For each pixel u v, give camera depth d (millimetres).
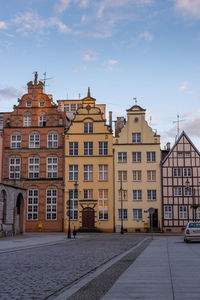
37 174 58562
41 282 10266
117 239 36906
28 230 57156
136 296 8117
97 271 12328
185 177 57062
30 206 57719
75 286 9453
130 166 57938
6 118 60344
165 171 57438
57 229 56938
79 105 81562
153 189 57219
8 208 40469
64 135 58875
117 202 57125
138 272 12008
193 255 18391
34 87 60781
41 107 60000
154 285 9484
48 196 57719
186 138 57844
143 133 58625
